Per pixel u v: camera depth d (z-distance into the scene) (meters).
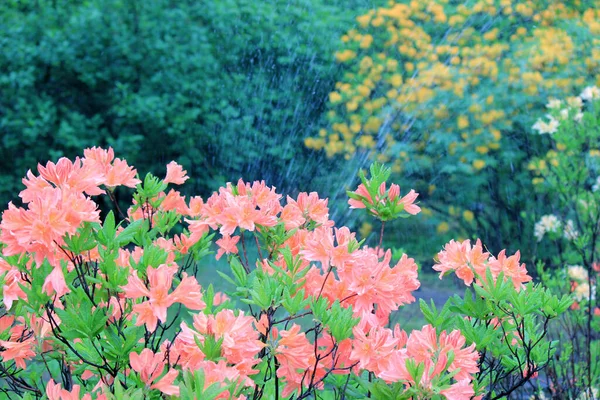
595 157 3.88
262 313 1.52
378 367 1.26
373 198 1.62
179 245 1.81
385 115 6.05
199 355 1.20
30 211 1.20
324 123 7.56
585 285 3.34
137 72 7.71
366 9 7.89
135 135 7.20
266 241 1.68
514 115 5.59
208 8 8.16
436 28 6.84
